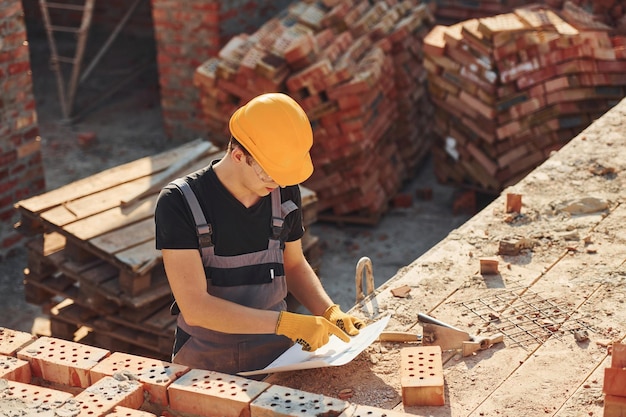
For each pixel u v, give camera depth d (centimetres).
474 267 407
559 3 855
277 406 283
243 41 844
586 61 780
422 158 980
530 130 790
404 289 389
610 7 845
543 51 775
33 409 280
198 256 320
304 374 336
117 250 535
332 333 321
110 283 547
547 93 782
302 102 782
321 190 831
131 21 1415
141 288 536
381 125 848
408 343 352
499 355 339
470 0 1037
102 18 1437
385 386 326
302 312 662
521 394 315
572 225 438
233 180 319
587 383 320
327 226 857
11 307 731
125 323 555
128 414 279
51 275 598
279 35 829
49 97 1220
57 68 1113
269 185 315
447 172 868
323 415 279
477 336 347
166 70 1041
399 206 894
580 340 345
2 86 798
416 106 953
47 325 701
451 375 329
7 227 824
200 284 319
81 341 600
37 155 848
